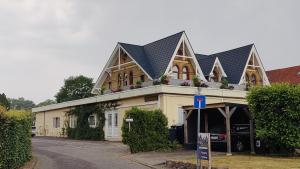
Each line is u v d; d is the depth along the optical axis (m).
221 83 34.56
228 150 21.09
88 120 37.94
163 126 24.84
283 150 20.61
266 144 20.91
